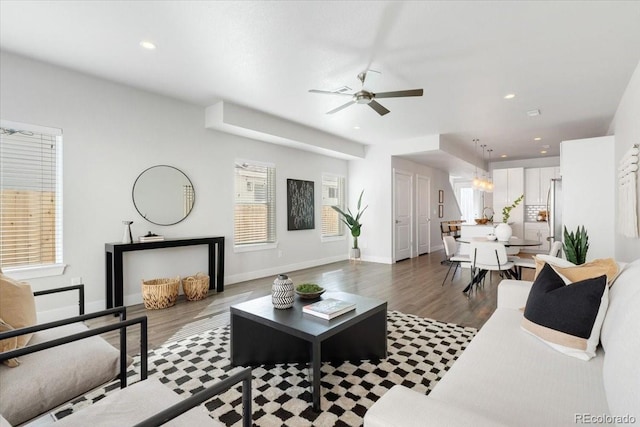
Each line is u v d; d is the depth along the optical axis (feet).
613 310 4.54
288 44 8.68
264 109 14.34
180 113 13.37
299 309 7.09
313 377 5.70
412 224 24.39
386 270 18.89
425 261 22.38
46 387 4.13
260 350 7.35
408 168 23.75
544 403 3.59
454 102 13.20
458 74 10.53
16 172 9.59
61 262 10.30
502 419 3.33
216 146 14.79
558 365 4.45
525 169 26.17
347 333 7.50
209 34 8.23
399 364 7.34
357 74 10.53
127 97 11.77
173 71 10.44
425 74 10.53
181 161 13.44
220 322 10.17
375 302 7.64
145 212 12.29
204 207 14.33
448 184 31.27
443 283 15.35
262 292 13.85
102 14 7.39
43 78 9.89
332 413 5.60
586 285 4.91
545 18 7.47
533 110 14.25
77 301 10.56
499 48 8.86
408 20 7.57
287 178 18.54
